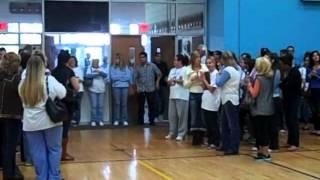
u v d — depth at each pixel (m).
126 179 6.93
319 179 6.88
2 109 6.39
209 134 9.52
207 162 8.16
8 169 6.63
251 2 13.18
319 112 11.09
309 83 11.20
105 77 13.41
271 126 9.02
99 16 13.61
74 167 7.80
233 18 13.10
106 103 13.64
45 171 5.92
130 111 13.85
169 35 14.08
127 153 9.06
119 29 13.73
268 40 13.27
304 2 13.39
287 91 9.19
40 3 13.29
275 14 13.28
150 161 8.27
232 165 7.89
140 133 11.77
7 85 6.34
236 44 13.12
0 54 8.87
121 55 13.73
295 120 9.27
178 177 7.04
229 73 8.62
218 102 9.27
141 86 13.42
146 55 13.49
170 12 14.09
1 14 13.11
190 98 9.91
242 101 9.51
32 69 5.71
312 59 11.26
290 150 9.22
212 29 13.84
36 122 5.74
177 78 10.51
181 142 10.31
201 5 14.16
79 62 13.43
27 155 7.65
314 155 8.74
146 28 13.91
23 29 13.23
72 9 13.45
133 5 13.81
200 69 9.84
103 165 7.95
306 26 13.43
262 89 8.09
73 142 10.41
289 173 7.28
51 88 5.81
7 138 6.57
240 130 9.72
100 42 13.61
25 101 5.73
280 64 9.12
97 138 10.98
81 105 13.41
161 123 13.65
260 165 7.89
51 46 13.37
